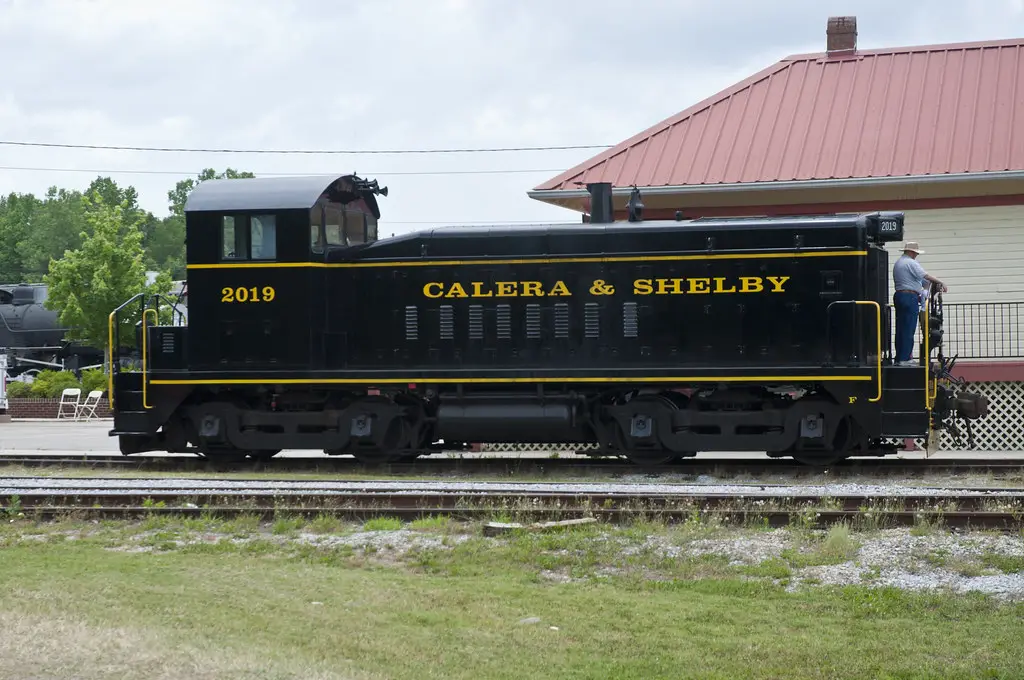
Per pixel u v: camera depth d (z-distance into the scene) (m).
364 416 15.67
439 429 15.61
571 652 7.02
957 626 7.53
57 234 102.56
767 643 7.17
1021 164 18.55
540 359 15.56
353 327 15.89
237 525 10.89
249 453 16.42
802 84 21.80
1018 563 8.84
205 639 6.89
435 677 6.46
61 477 14.56
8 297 41.72
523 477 14.66
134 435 16.41
